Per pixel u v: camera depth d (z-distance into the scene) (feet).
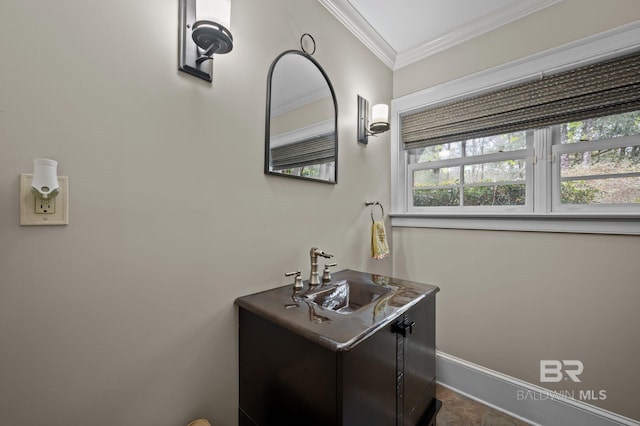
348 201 5.13
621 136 4.30
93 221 2.27
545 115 4.71
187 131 2.85
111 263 2.36
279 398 2.75
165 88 2.68
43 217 2.03
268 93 3.63
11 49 1.92
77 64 2.18
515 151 5.27
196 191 2.92
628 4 4.02
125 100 2.42
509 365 5.04
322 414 2.30
